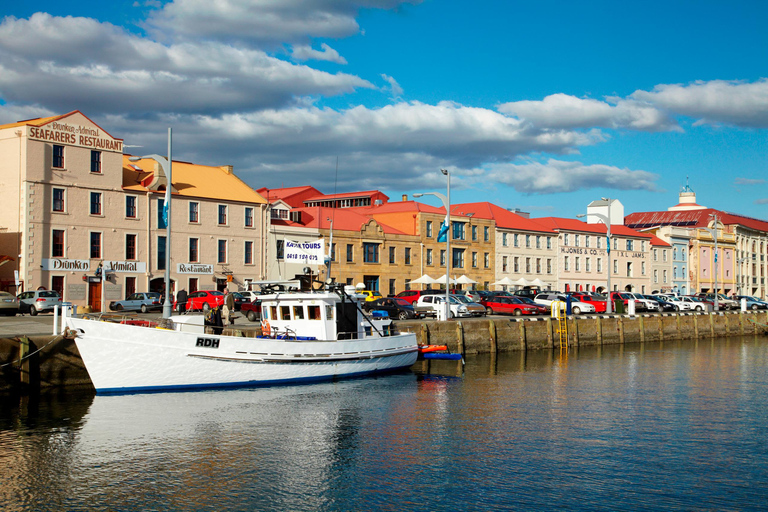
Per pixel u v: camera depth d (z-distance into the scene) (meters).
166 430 22.53
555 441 22.16
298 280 33.41
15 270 48.62
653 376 36.81
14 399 25.70
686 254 111.94
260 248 63.94
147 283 56.06
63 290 51.16
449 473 18.78
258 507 16.23
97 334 26.14
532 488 17.67
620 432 23.41
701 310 74.50
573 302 63.56
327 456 20.22
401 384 32.31
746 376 37.09
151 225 56.72
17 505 16.14
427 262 77.94
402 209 79.31
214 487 17.45
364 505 16.44
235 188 64.62
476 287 81.75
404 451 20.83
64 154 51.53
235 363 28.72
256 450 20.70
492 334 46.06
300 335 32.47
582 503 16.72
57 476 18.00
